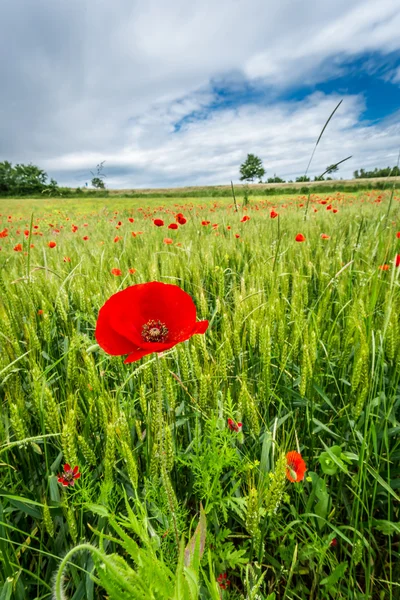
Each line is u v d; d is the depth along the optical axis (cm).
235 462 161
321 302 262
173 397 178
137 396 204
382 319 231
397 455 179
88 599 126
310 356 192
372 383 158
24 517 168
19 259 450
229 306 302
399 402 195
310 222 729
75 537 132
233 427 159
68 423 140
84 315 278
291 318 244
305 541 149
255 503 124
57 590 67
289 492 183
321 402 220
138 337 100
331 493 182
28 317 268
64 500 133
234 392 212
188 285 364
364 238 462
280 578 158
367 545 138
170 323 107
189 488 178
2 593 112
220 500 149
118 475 173
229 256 466
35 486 163
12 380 200
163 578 77
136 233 699
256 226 714
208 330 269
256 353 245
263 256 425
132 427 181
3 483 159
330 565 151
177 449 180
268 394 195
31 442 160
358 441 187
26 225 1627
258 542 132
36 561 159
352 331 209
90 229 1036
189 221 949
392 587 157
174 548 137
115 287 284
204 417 179
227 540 172
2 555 125
